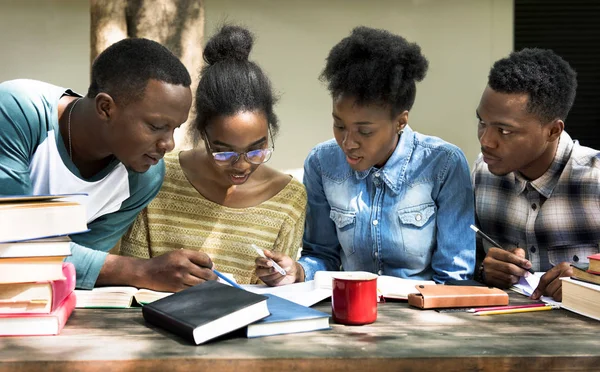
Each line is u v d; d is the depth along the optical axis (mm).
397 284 2066
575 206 2418
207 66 2170
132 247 2318
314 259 2391
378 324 1694
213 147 2086
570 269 1924
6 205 1561
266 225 2322
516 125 2168
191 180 2328
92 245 2131
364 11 5203
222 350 1481
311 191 2463
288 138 5250
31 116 1887
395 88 2043
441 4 5234
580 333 1632
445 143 2311
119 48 1817
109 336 1571
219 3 5086
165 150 1838
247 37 2184
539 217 2451
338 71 2096
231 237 2312
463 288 1919
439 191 2291
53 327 1576
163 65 1794
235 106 2047
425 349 1501
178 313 1588
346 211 2354
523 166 2281
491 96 2195
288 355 1452
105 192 2012
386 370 1453
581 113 5773
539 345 1537
